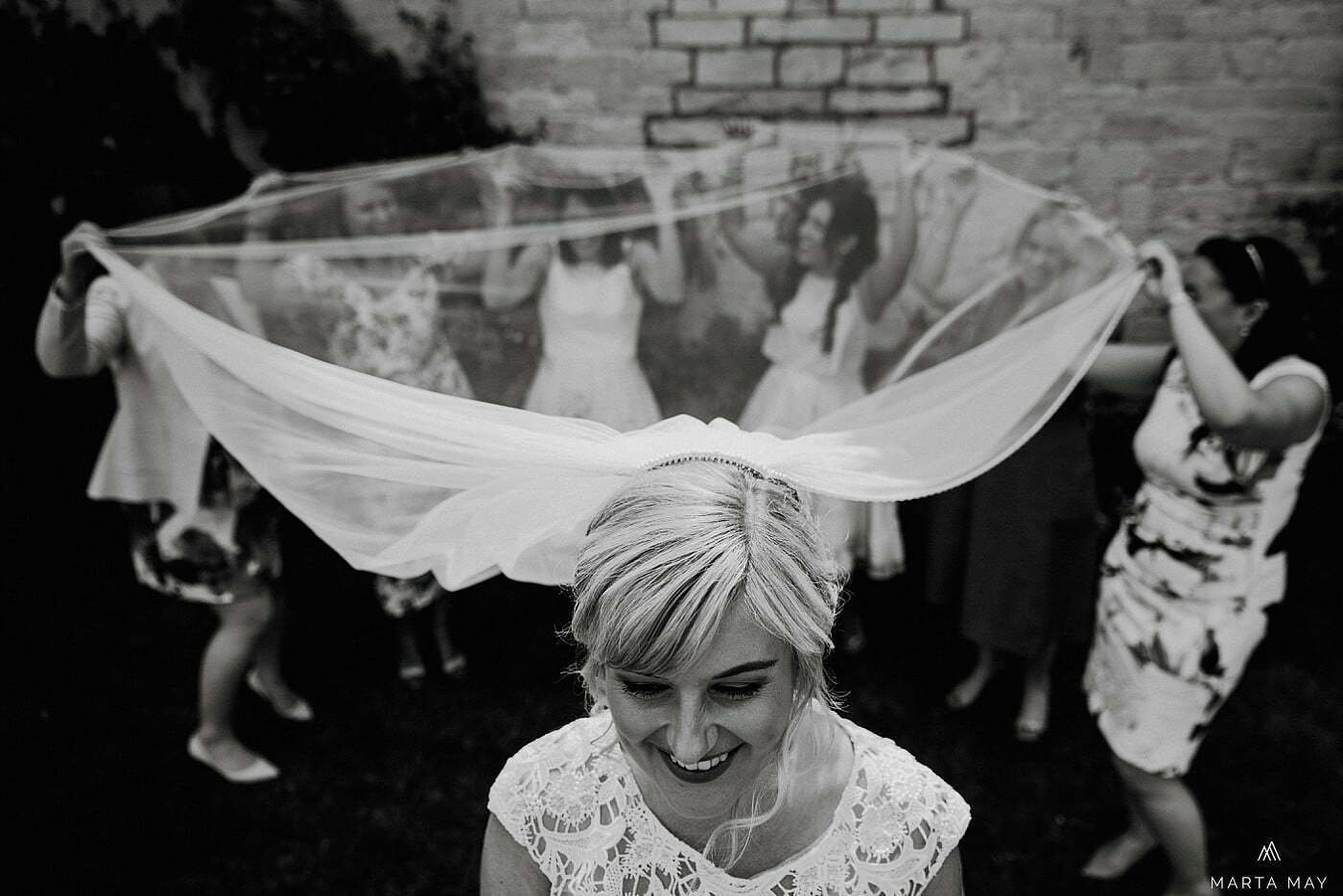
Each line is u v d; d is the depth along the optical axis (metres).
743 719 1.00
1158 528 2.35
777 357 2.91
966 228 3.01
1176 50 3.99
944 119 4.13
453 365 2.87
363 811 3.01
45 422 4.01
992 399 1.78
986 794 3.07
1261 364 2.22
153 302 1.92
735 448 1.21
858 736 1.29
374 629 3.94
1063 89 4.07
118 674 3.61
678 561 0.92
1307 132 4.05
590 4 4.08
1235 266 2.21
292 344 2.76
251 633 2.95
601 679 1.05
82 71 3.49
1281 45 3.96
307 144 3.87
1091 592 3.21
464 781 3.13
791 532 0.99
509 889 1.30
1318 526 4.15
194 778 3.13
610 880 1.22
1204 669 2.32
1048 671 3.31
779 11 4.04
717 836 1.20
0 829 2.89
